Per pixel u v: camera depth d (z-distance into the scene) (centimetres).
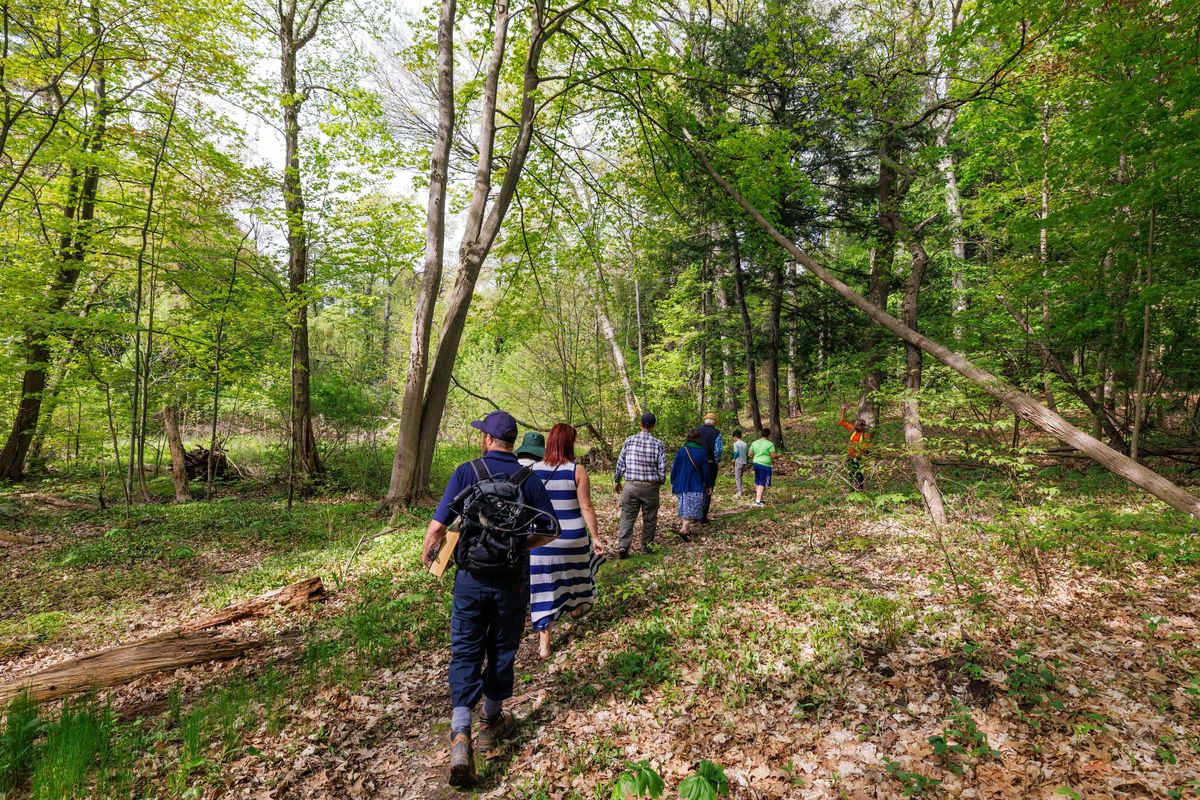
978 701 325
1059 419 609
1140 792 247
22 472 1449
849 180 1496
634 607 520
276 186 1245
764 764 289
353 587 640
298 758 320
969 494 773
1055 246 880
